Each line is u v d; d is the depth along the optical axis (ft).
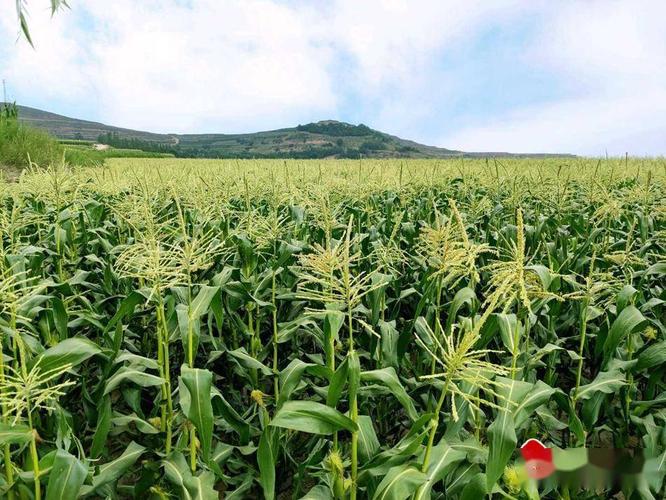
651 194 22.24
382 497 6.66
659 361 9.39
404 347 11.35
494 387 8.54
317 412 7.29
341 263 7.92
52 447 9.77
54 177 19.60
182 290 11.48
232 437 12.35
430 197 28.43
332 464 7.75
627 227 21.72
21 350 6.48
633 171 43.88
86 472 6.44
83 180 27.35
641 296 12.84
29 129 63.21
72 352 8.07
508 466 8.12
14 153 53.88
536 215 25.11
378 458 7.48
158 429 10.43
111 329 12.76
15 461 9.43
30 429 6.72
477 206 22.50
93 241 19.02
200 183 21.79
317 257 8.26
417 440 6.87
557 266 14.42
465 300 10.71
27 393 6.53
